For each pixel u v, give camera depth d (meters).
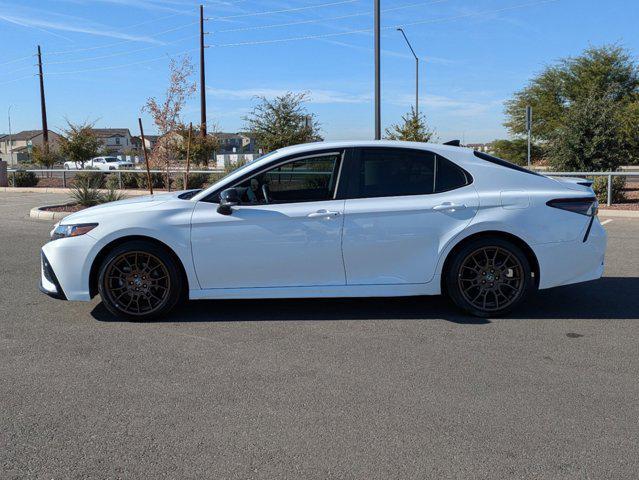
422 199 5.52
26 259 8.76
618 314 5.78
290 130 22.31
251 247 5.45
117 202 6.04
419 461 3.14
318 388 4.07
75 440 3.38
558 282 5.63
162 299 5.55
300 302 6.29
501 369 4.39
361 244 5.46
